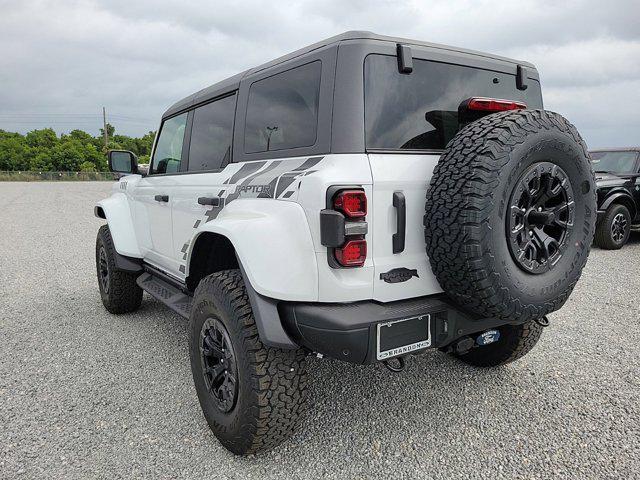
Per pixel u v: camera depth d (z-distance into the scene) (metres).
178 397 3.04
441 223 2.03
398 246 2.14
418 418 2.75
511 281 2.05
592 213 2.35
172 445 2.52
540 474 2.24
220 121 3.16
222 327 2.39
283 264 2.10
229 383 2.38
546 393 3.02
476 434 2.58
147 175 4.34
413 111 2.32
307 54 2.38
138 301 4.69
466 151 2.01
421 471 2.28
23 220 13.11
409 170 2.17
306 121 2.33
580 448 2.44
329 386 3.14
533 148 2.04
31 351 3.80
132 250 4.26
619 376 3.23
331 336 2.00
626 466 2.28
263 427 2.23
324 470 2.30
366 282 2.08
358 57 2.16
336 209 1.99
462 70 2.56
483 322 2.37
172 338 4.08
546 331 4.10
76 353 3.76
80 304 5.12
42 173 60.16
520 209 2.07
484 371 3.34
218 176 2.93
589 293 5.23
